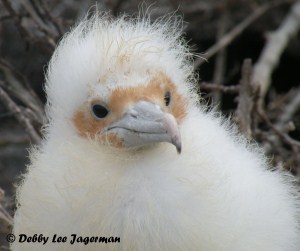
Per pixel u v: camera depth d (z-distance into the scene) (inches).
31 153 434.0
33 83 714.2
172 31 468.4
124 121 388.2
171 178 391.5
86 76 405.4
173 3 704.4
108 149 398.9
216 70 678.5
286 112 627.5
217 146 415.2
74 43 425.1
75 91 410.0
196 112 435.2
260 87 531.8
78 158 396.8
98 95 398.9
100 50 406.6
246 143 463.2
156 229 386.6
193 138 407.8
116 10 615.2
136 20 536.4
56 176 397.7
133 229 386.3
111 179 390.6
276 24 776.9
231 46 797.2
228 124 455.5
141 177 390.9
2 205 480.4
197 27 754.2
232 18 773.3
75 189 390.6
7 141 647.1
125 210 387.9
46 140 433.7
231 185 404.2
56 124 422.6
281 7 773.3
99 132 402.3
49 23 587.5
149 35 425.1
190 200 389.4
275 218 420.8
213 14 753.6
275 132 543.5
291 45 771.4
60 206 392.2
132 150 397.7
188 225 387.2
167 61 418.0
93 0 624.7
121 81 395.9
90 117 405.7
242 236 400.8
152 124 379.2
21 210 413.4
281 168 473.7
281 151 544.4
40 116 557.3
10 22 692.7
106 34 418.6
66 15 691.4
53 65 428.5
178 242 387.9
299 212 462.9
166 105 407.2
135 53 401.4
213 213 392.5
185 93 429.7
